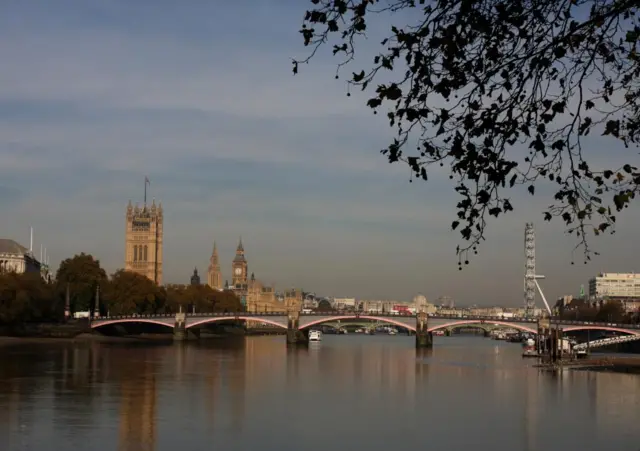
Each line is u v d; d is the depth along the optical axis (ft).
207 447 278.46
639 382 537.65
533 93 114.32
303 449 278.67
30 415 338.75
